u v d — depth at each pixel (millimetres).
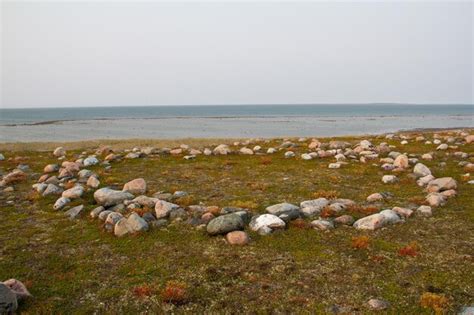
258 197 13977
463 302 6977
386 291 7426
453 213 11750
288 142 29531
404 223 10969
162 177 17781
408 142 28953
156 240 10133
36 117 180625
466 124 107625
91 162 21078
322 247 9469
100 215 11781
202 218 11289
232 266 8586
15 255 9461
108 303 7254
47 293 7621
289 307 6988
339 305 7000
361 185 15602
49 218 12156
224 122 127312
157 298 7371
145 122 129125
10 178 17297
